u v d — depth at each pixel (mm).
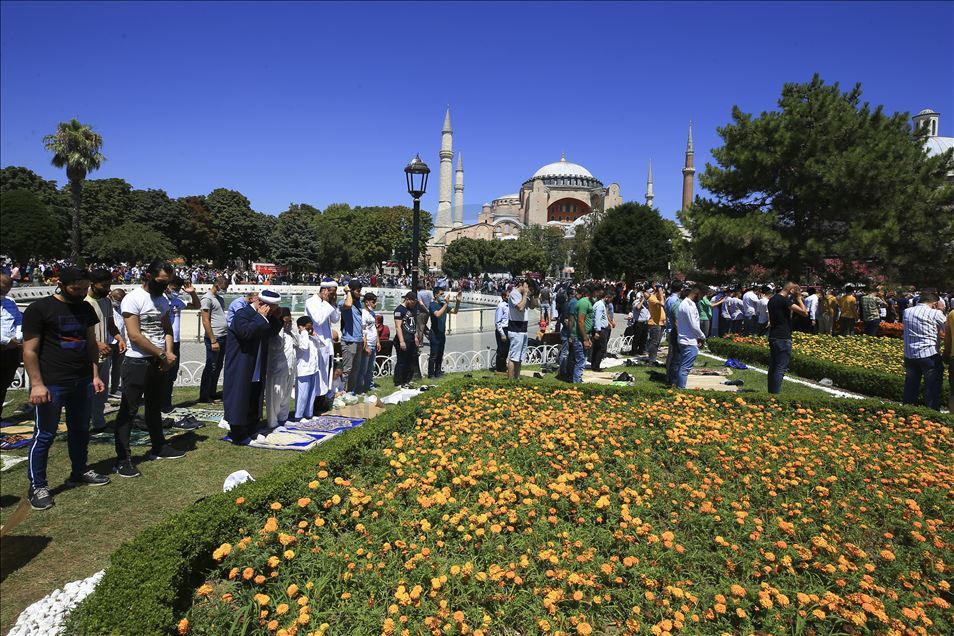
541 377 11477
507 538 4266
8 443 6223
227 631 3268
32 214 46844
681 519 4645
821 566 4016
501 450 6062
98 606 3084
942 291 25703
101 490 5250
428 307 11352
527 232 80812
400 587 3482
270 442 6656
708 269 28812
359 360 9391
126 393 5605
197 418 7719
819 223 26172
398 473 5273
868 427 7668
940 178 25703
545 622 3309
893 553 4301
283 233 65750
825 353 13422
